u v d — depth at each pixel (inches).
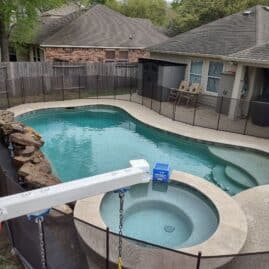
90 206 255.8
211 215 271.1
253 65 501.4
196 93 614.9
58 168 403.9
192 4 1177.4
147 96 746.8
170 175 320.8
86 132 550.9
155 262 171.9
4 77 641.6
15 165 337.1
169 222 265.0
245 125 484.7
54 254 177.0
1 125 421.7
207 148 457.4
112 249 182.7
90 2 1424.7
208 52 619.8
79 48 846.5
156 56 805.2
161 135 513.3
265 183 350.0
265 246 225.9
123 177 91.9
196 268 163.8
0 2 702.5
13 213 77.3
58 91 759.7
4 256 207.8
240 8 1066.1
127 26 1002.1
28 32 845.2
